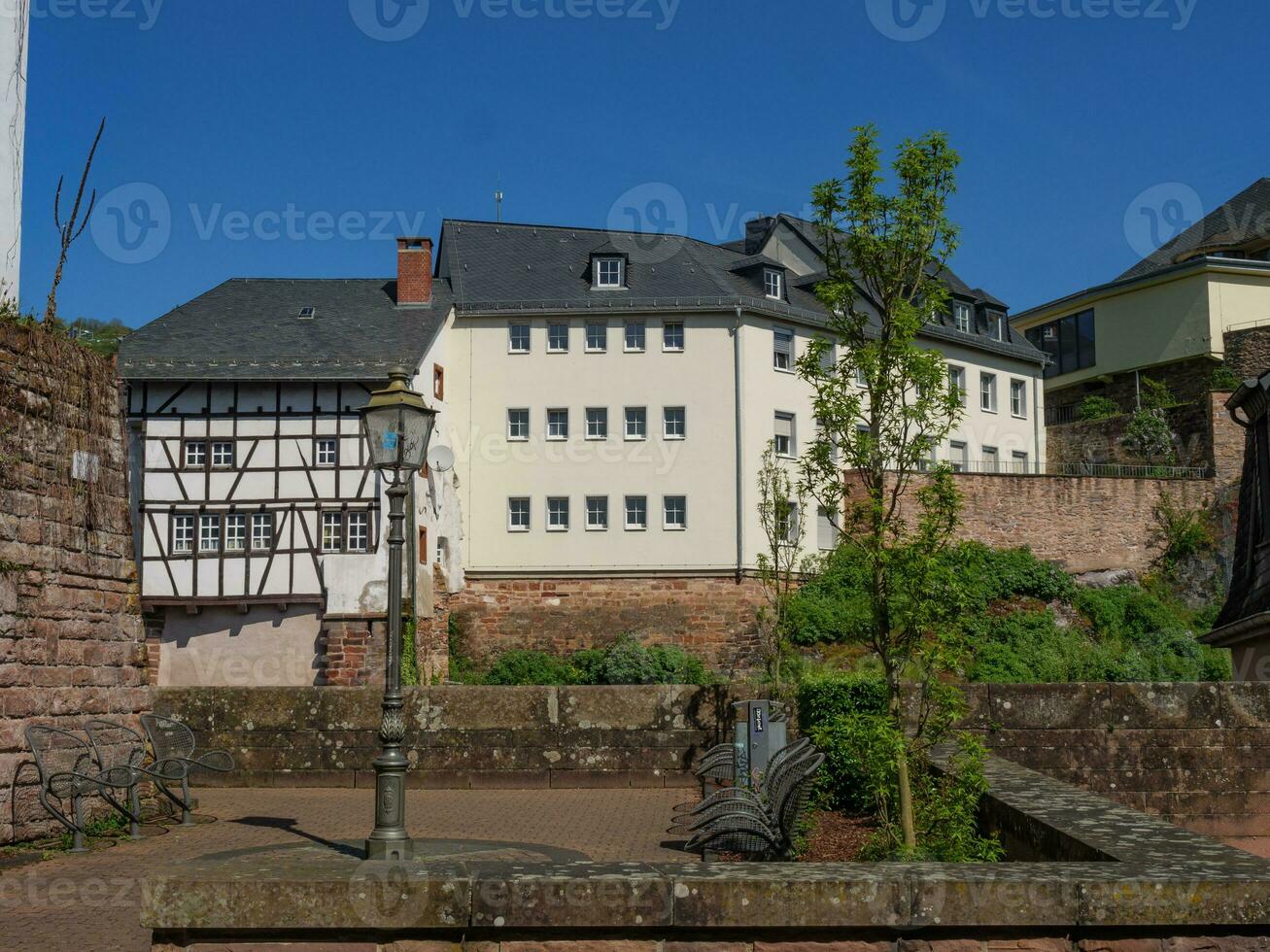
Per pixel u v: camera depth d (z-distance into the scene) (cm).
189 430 3183
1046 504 3803
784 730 1076
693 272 3809
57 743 1043
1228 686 1220
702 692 1341
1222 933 491
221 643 3134
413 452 921
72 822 980
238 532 3148
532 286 3784
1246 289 4472
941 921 491
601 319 3678
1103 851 549
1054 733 1217
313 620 3119
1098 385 4834
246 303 3628
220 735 1345
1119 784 1209
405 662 3027
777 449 3709
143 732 1170
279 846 969
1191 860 529
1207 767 1208
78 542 1104
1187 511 3891
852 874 501
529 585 3597
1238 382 4156
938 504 850
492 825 1070
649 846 955
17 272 1259
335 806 1201
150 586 3133
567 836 1006
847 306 888
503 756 1331
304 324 3497
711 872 509
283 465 3166
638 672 3362
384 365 3209
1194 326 4462
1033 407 4438
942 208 882
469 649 3562
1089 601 3581
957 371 4172
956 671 891
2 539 1012
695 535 3581
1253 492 1898
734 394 3625
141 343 3309
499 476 3641
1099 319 4794
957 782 821
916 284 888
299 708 1345
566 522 3625
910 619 839
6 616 1005
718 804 861
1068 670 3111
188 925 497
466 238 4025
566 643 3566
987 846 746
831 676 1223
